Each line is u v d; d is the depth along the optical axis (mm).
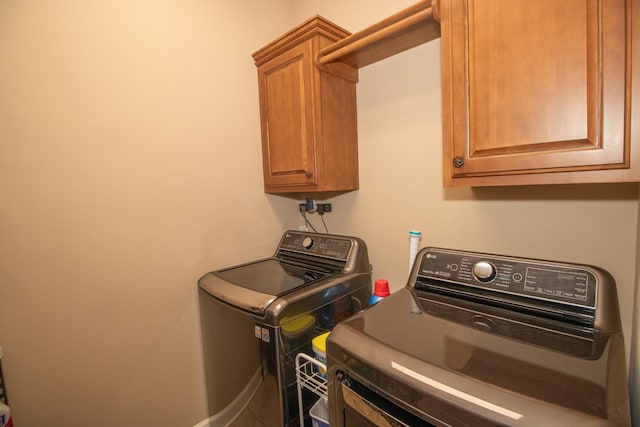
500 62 863
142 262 1413
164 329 1487
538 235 1147
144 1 1386
